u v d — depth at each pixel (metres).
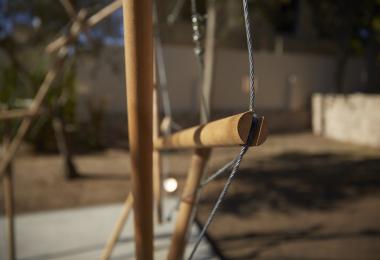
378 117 10.77
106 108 12.49
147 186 1.02
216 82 15.20
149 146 0.98
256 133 0.66
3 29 7.80
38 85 9.26
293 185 6.70
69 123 10.78
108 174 7.70
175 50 14.16
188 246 3.87
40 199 5.83
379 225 4.79
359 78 17.55
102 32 9.29
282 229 4.64
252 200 5.85
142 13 0.86
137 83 0.91
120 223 2.31
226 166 0.96
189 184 1.38
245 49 15.78
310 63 16.47
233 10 11.06
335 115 12.89
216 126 0.78
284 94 16.27
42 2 8.19
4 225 4.52
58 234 4.23
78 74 11.95
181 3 4.87
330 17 16.14
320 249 4.04
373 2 14.09
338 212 5.33
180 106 14.38
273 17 14.71
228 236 4.38
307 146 11.20
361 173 7.59
